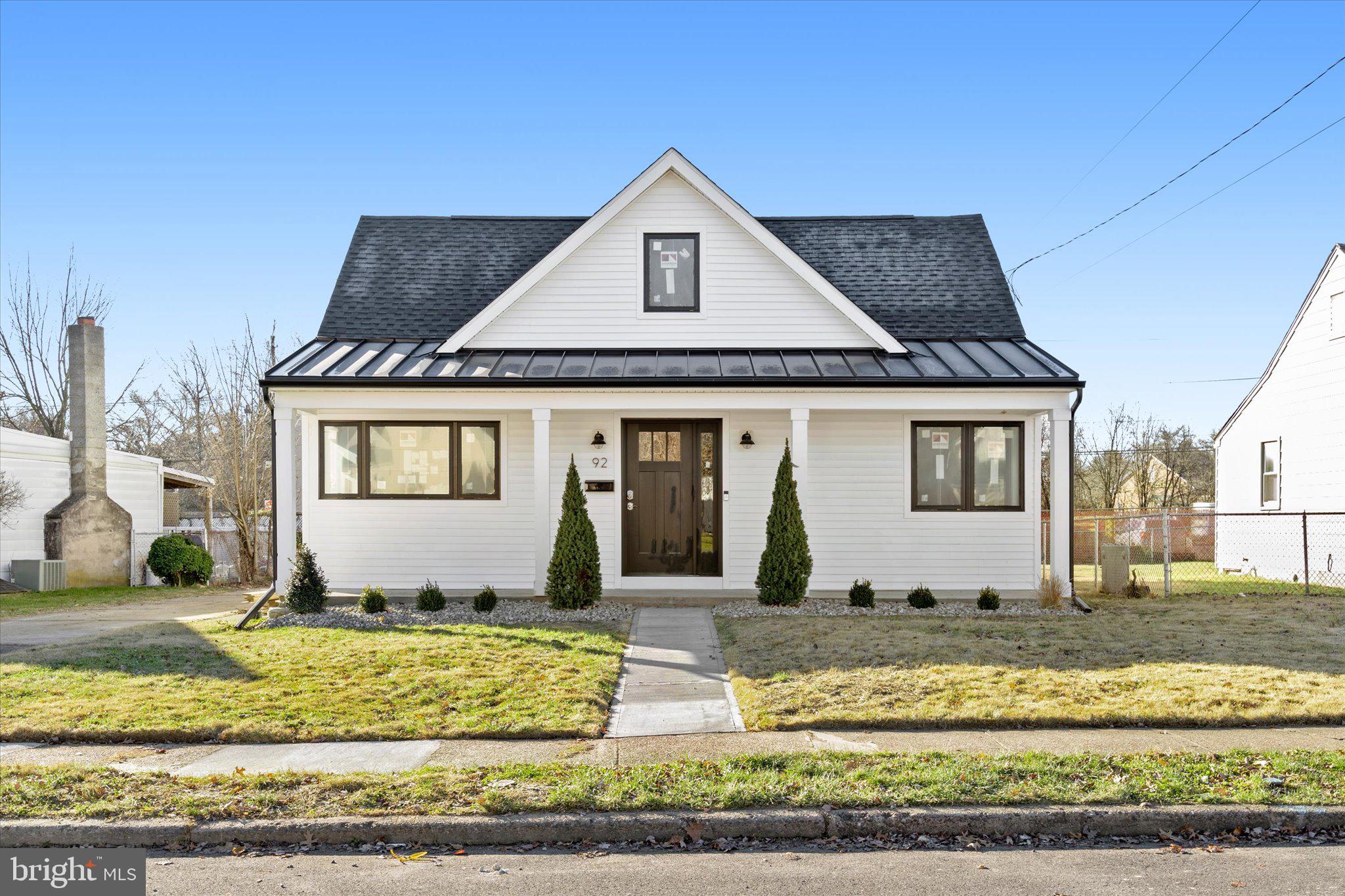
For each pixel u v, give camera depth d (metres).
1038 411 14.36
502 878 5.25
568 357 14.98
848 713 8.10
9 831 5.79
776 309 15.28
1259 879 5.16
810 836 5.83
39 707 8.49
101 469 23.67
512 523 15.19
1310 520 19.84
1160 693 8.55
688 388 13.90
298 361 14.50
